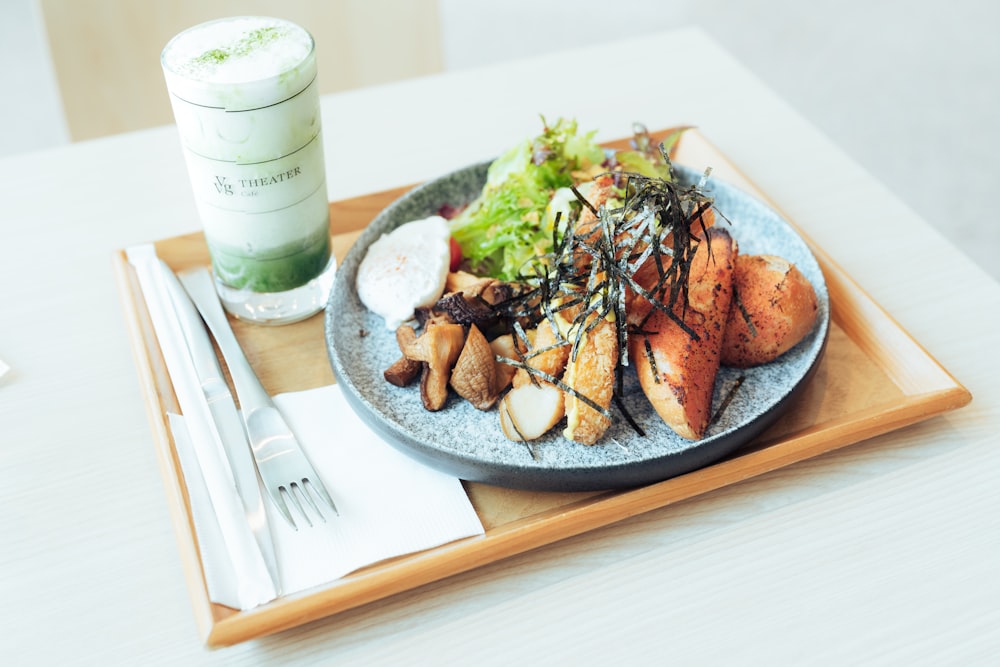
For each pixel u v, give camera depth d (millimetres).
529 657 605
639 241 680
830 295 773
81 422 711
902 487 670
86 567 641
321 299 777
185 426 692
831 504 664
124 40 1136
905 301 783
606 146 899
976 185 1662
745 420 664
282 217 728
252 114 685
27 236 850
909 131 1768
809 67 1923
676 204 678
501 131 960
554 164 800
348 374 696
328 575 621
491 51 1997
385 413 689
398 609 625
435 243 760
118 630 616
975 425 701
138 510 667
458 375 681
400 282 741
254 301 760
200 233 823
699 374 668
